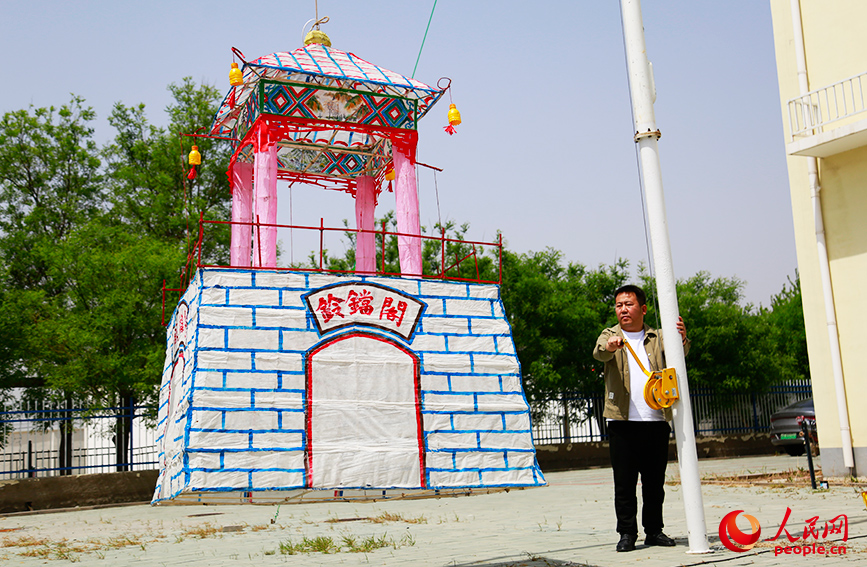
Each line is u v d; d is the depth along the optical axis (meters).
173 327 7.92
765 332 25.95
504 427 6.55
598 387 23.94
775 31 13.07
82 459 19.14
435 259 23.83
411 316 6.65
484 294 7.00
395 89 9.61
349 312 6.46
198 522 10.84
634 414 5.85
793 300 33.06
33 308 19.30
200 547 7.46
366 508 12.01
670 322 5.55
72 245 19.78
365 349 6.39
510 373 6.77
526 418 6.66
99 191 25.61
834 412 12.05
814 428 18.98
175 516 12.23
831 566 4.67
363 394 6.22
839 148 11.98
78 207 25.12
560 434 21.73
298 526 9.38
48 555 7.24
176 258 19.52
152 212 24.19
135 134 26.45
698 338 24.38
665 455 5.94
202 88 26.25
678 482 13.05
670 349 5.55
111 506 15.41
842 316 12.07
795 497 9.75
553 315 22.66
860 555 5.07
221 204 26.09
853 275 11.95
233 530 9.28
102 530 10.22
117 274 19.00
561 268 26.56
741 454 23.56
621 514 5.79
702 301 25.69
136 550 7.41
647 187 5.73
